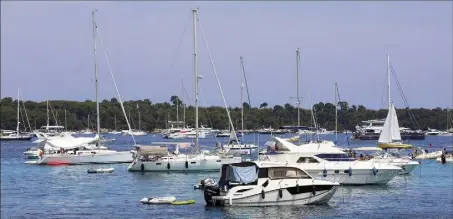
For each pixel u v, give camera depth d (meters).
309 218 76.81
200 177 124.94
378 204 87.69
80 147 161.50
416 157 171.50
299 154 109.50
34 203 91.75
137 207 86.00
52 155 155.88
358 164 104.44
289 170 84.12
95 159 156.25
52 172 140.25
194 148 140.75
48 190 107.38
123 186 111.81
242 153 151.00
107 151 157.62
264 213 79.44
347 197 93.69
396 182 113.62
